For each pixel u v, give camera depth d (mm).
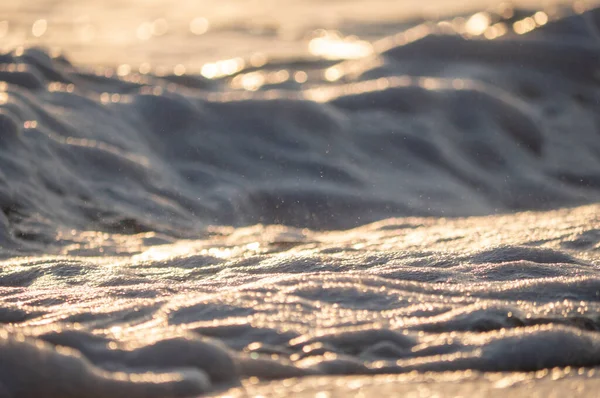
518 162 35375
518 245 15773
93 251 20203
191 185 28094
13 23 81062
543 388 8641
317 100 34938
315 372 9172
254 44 72938
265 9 98438
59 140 25969
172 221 24625
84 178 25203
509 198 33094
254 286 11984
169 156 30141
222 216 26516
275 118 32562
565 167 35812
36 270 15914
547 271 13883
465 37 47719
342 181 30156
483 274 13812
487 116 36531
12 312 11586
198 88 44312
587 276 13258
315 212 28125
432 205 30406
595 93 44438
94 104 30578
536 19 50406
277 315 10664
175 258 17016
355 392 8453
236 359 9078
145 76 44469
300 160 30859
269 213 27828
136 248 20797
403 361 9516
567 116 42375
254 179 29375
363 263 15625
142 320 10914
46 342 8969
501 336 9852
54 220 22547
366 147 33094
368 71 47000
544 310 11227
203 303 11062
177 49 69812
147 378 8383
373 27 83312
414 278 13617
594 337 9945
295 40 75875
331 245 18781
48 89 30938
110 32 78875
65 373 8148
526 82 44688
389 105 35906
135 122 30766
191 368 8750
